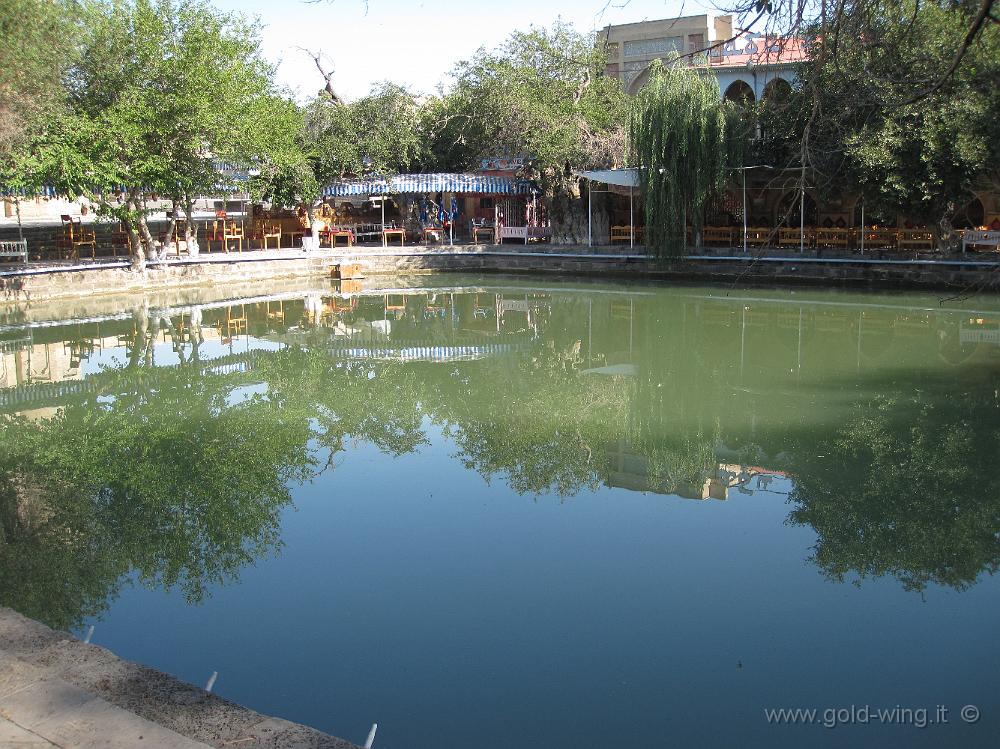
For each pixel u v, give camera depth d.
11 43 13.71
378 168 26.42
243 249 27.72
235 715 3.54
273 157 21.66
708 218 24.59
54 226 25.02
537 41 25.61
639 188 22.38
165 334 16.89
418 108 29.02
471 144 28.39
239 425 10.45
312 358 15.06
